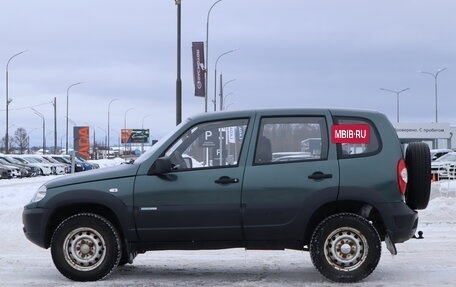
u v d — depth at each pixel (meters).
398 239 7.02
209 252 9.80
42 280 7.39
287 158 7.14
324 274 6.96
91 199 7.13
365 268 6.91
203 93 32.41
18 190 22.70
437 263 8.51
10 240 11.39
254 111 7.30
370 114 7.21
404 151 7.57
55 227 7.51
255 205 7.03
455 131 73.00
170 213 7.08
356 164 7.04
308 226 7.10
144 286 7.02
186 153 7.25
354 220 6.90
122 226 7.14
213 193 7.06
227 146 7.22
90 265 7.20
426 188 7.21
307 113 7.24
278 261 8.85
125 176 7.20
